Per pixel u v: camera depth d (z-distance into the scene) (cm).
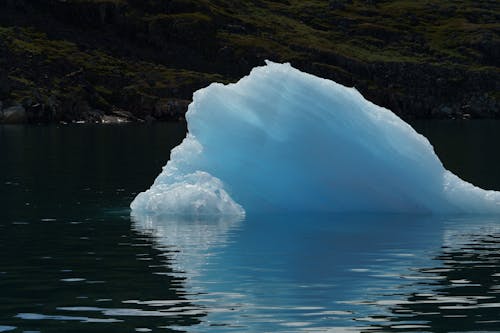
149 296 4681
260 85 8175
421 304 4516
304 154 8044
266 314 4306
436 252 6041
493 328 4050
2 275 5272
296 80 8131
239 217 7794
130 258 5825
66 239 6656
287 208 8150
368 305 4491
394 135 8162
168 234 6850
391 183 8094
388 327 4075
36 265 5594
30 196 9862
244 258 5806
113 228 7212
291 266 5519
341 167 8056
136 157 16288
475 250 6134
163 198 8150
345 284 4988
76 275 5259
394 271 5372
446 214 8031
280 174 8100
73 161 15238
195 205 8000
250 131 8088
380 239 6625
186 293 4753
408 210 8119
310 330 4025
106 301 4572
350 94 8262
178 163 8344
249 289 4847
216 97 8206
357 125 8075
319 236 6744
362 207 8169
